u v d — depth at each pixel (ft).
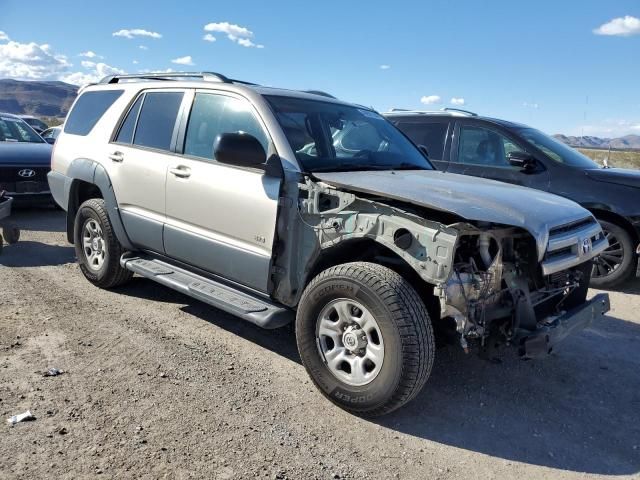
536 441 11.02
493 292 10.91
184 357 13.64
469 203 11.00
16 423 10.21
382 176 12.89
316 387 12.32
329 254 12.21
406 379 10.44
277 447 10.12
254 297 13.74
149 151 16.14
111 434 10.11
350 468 9.70
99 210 17.78
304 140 13.38
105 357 13.32
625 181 21.47
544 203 12.40
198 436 10.26
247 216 13.14
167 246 15.60
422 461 10.08
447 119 25.53
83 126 19.34
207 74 15.53
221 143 12.24
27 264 21.16
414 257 10.48
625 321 18.58
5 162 28.50
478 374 13.80
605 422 11.92
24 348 13.48
